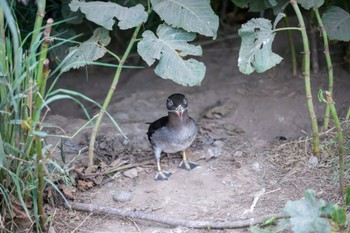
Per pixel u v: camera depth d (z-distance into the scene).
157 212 9.66
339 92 12.78
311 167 10.52
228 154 11.21
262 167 10.70
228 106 12.86
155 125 10.84
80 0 10.48
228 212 9.52
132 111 13.23
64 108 13.81
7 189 8.80
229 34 15.35
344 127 11.34
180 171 10.78
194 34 10.22
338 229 8.30
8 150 8.73
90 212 9.64
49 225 9.27
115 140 11.77
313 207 8.13
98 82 14.73
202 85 13.89
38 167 8.59
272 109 12.59
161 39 10.18
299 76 13.53
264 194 9.93
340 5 12.62
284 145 11.28
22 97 8.44
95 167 10.67
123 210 9.50
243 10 15.60
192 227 9.14
